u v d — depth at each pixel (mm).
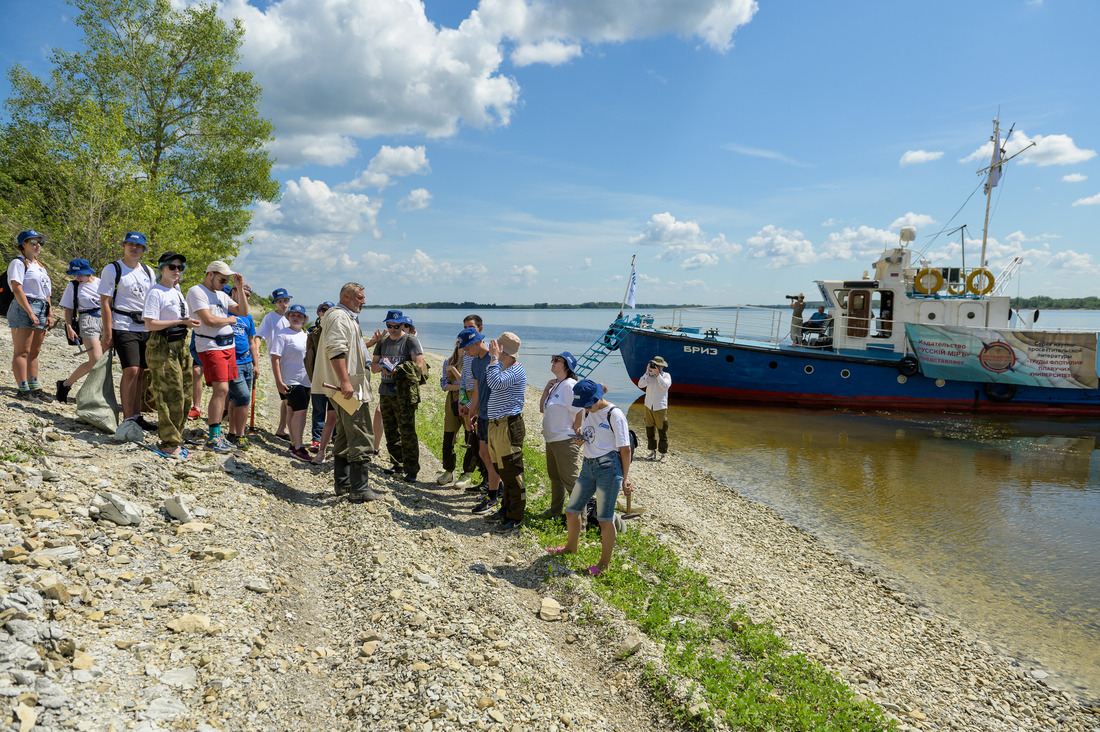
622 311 21531
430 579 4238
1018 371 18156
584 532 6047
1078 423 17047
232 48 22641
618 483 5031
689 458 12289
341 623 3631
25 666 2316
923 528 8281
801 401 19703
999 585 6555
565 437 6016
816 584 6379
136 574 3297
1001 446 13828
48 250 15531
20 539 3119
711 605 5039
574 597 4613
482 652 3410
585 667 3795
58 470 4008
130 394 5254
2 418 4555
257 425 7738
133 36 21188
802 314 20984
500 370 5910
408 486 6723
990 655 5172
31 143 18016
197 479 4773
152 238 16688
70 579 3016
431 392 16031
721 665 3936
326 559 4449
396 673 3115
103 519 3691
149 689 2506
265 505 4883
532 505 6871
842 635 5219
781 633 4969
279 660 3072
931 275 19359
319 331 5629
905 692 4445
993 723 4203
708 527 7727
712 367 20031
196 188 22484
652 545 6184
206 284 5582
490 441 5898
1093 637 5520
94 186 15602
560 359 6098
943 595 6316
